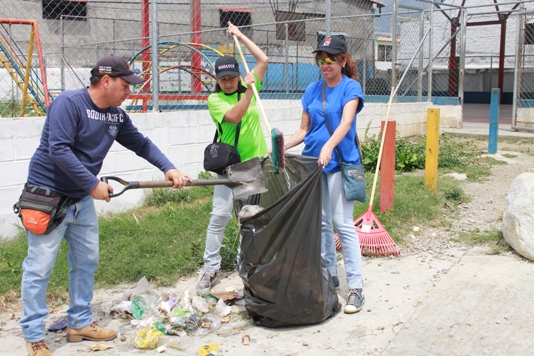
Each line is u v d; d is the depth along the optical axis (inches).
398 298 168.1
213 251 179.9
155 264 190.2
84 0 421.7
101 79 130.6
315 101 163.5
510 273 180.9
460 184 311.7
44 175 131.1
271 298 145.6
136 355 138.3
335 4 708.7
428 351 135.3
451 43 759.1
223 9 629.0
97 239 143.9
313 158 160.9
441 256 203.8
